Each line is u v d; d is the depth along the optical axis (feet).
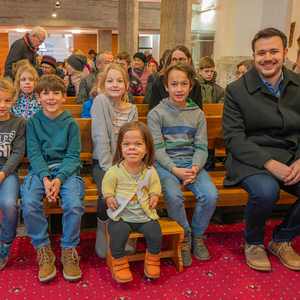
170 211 6.09
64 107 9.65
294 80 6.64
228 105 6.93
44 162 6.15
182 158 6.81
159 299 5.15
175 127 6.78
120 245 5.30
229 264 6.25
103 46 48.21
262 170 6.27
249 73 6.89
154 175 5.73
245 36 18.39
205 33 35.63
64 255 5.73
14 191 5.89
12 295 5.12
